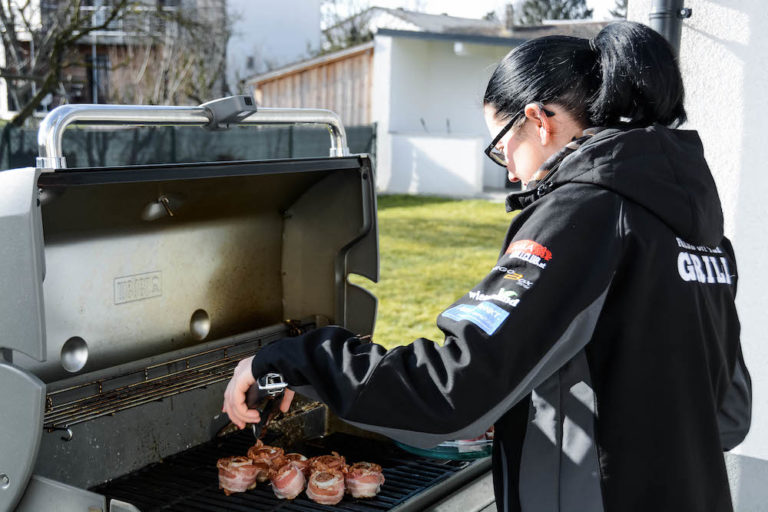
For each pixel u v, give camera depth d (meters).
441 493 1.76
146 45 17.81
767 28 2.50
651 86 1.23
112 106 1.51
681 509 1.17
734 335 1.36
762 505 2.68
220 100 1.71
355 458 2.04
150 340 1.89
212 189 1.84
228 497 1.75
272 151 13.90
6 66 14.72
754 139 2.57
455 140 15.45
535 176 1.29
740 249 2.64
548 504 1.22
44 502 1.38
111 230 1.74
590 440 1.19
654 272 1.16
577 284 1.13
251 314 2.17
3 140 10.66
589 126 1.27
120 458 1.77
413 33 15.68
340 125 1.98
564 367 1.22
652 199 1.17
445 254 9.80
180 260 1.95
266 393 1.35
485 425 1.14
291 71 17.44
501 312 1.12
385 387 1.15
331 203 2.12
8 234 1.28
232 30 21.66
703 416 1.21
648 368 1.16
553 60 1.25
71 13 13.98
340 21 29.78
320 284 2.19
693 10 2.65
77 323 1.71
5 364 1.34
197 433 1.96
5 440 1.35
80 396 1.71
